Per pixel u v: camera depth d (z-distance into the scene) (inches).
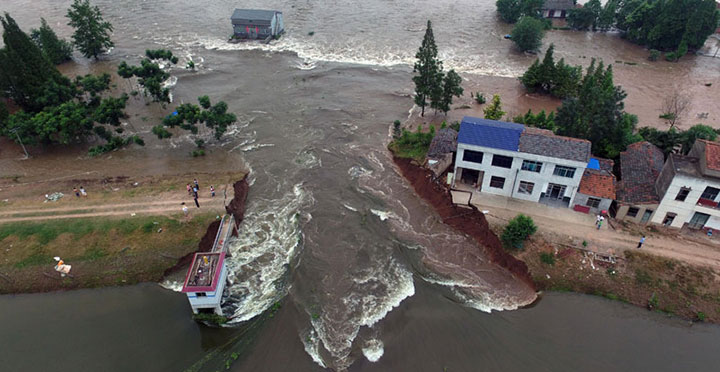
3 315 1439.5
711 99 2842.0
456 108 2704.2
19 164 2142.0
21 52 2338.8
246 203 1903.3
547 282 1514.5
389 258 1622.8
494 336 1359.5
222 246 1590.8
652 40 3624.5
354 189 1983.3
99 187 1929.1
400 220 1796.3
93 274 1558.8
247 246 1685.5
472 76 3193.9
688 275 1480.1
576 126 2048.5
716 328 1381.6
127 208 1785.2
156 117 2610.7
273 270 1584.6
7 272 1555.1
